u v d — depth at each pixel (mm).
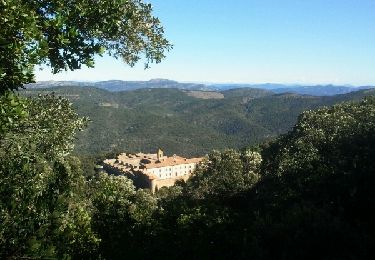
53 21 8062
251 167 62719
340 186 33406
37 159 10961
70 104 13312
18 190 7871
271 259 15383
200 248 17172
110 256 15188
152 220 18453
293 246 15352
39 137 12031
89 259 11000
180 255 17062
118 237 16078
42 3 8602
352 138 52062
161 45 13242
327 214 16781
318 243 15180
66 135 12875
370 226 20266
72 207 11141
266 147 87750
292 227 16406
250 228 18656
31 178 8609
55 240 7391
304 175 44875
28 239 6879
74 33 8539
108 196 18000
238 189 55906
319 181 37531
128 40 12812
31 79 7336
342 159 43875
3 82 7246
